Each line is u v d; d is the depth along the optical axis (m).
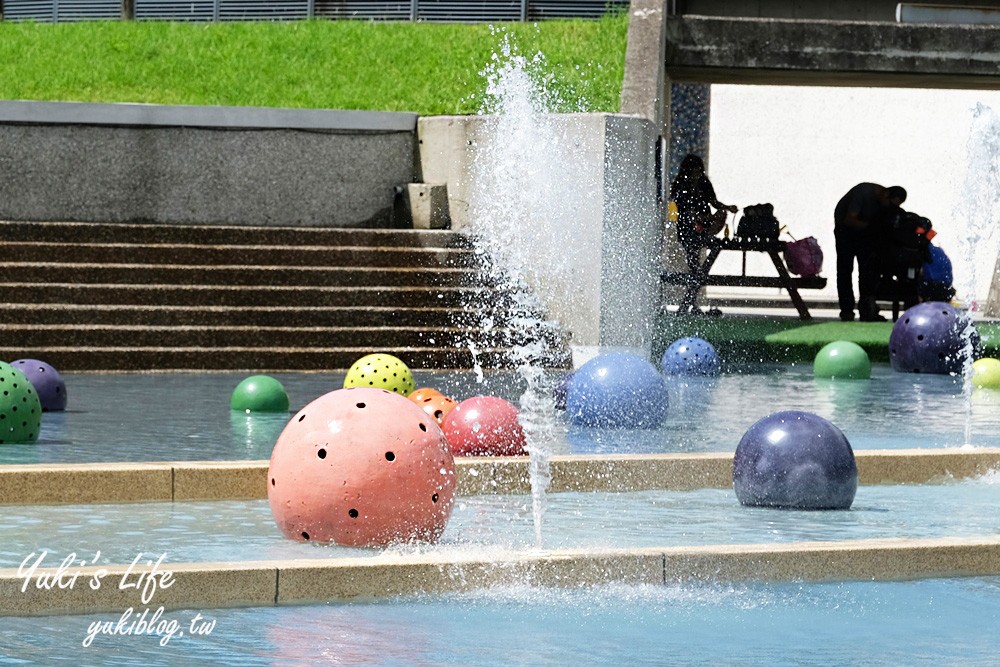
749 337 39.22
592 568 12.45
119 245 34.66
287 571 11.70
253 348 32.44
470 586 12.14
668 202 44.41
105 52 43.81
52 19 48.12
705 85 52.00
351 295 34.44
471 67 41.47
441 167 38.03
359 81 41.50
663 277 43.53
